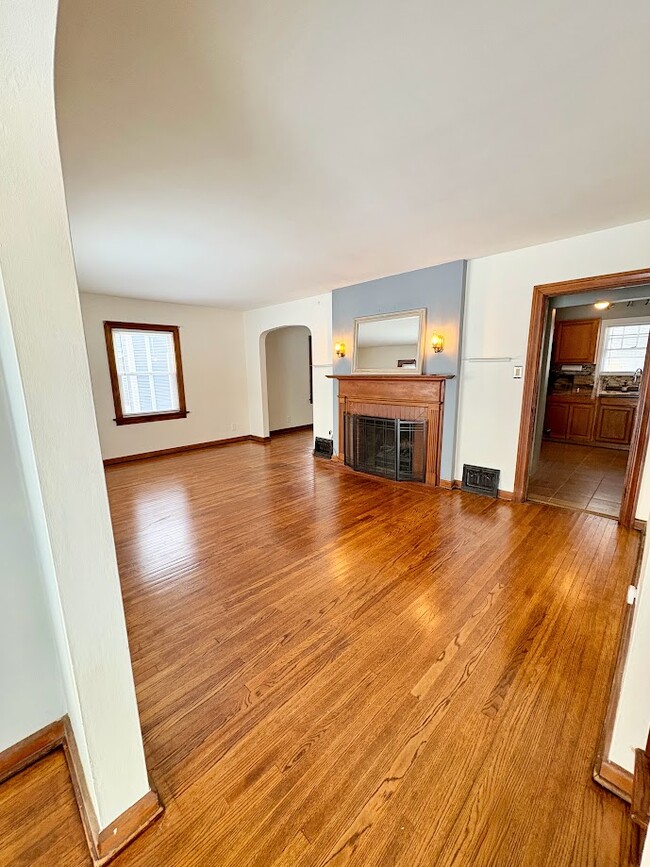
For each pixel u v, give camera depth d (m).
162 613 2.15
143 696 1.60
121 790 1.09
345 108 1.55
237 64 1.30
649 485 3.03
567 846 1.07
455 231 2.97
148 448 6.07
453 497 3.95
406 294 4.28
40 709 1.33
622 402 6.00
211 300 5.93
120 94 1.43
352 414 5.04
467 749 1.34
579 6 1.11
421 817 1.14
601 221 2.81
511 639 1.89
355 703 1.54
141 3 1.05
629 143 1.81
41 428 0.86
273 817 1.15
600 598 2.21
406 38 1.21
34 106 0.76
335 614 2.11
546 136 1.75
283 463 5.59
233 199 2.36
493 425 3.89
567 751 1.33
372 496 4.05
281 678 1.68
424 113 1.59
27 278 0.80
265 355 7.20
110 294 5.38
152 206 2.44
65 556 0.94
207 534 3.19
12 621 1.24
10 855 1.07
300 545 2.94
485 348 3.84
